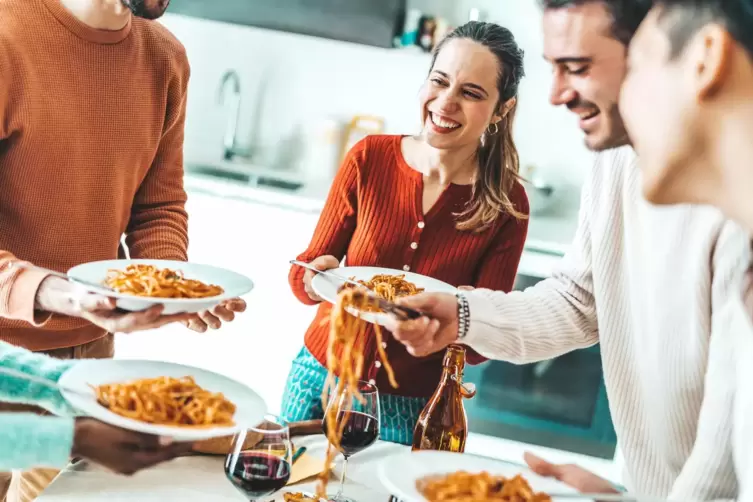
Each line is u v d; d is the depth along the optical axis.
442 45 2.08
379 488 1.57
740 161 1.02
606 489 1.32
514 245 2.17
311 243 2.22
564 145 4.31
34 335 2.00
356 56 4.43
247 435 1.32
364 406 1.51
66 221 1.98
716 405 1.29
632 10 1.14
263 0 4.05
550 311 1.71
